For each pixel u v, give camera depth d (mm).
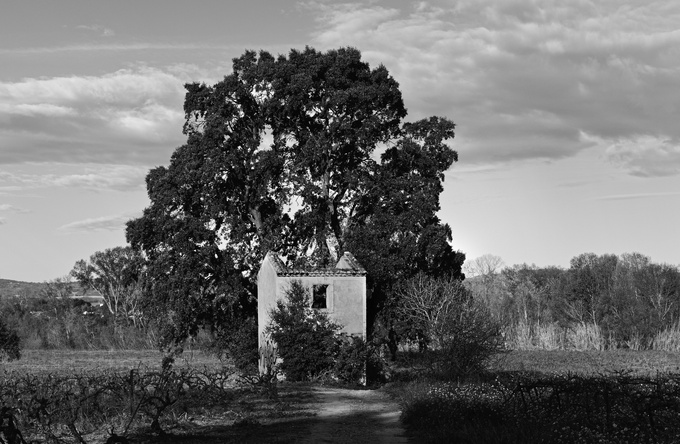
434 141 56250
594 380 21594
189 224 52688
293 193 54688
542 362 58375
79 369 55500
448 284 52344
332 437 21219
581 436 17078
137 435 20891
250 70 55156
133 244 54781
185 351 79625
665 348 78625
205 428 22703
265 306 47438
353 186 54406
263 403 29500
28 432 21844
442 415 22688
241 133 56062
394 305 52281
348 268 45969
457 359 37750
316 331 43438
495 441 18406
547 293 103062
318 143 53938
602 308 90188
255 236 56000
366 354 42812
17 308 112312
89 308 115688
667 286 88250
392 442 20469
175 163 54688
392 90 56719
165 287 53156
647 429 17016
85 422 23047
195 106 55750
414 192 55281
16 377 32250
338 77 55344
